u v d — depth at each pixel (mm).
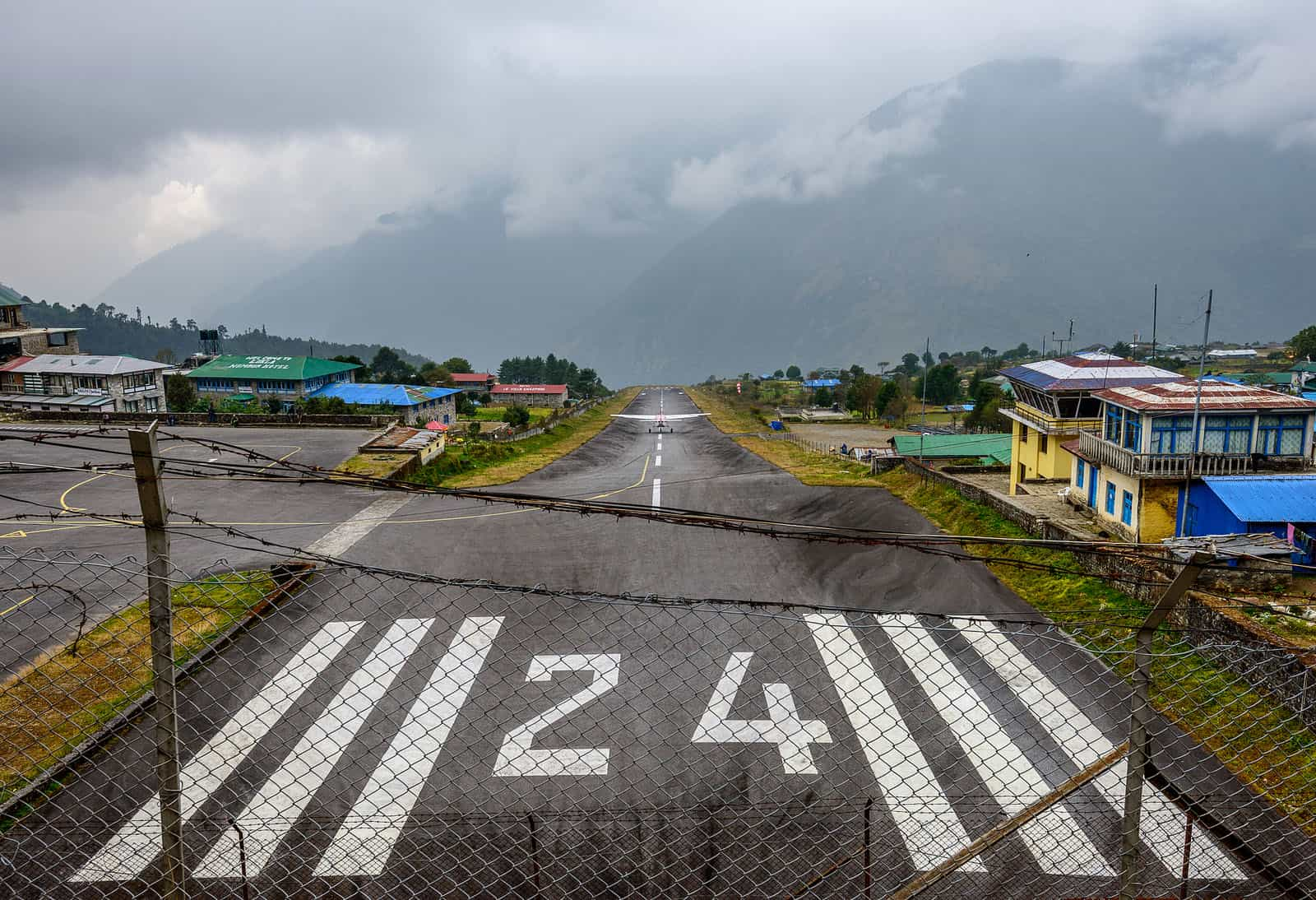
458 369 154625
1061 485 37406
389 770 12648
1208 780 11797
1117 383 36906
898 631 17766
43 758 12023
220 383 87312
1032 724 13719
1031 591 21359
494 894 10016
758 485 39969
